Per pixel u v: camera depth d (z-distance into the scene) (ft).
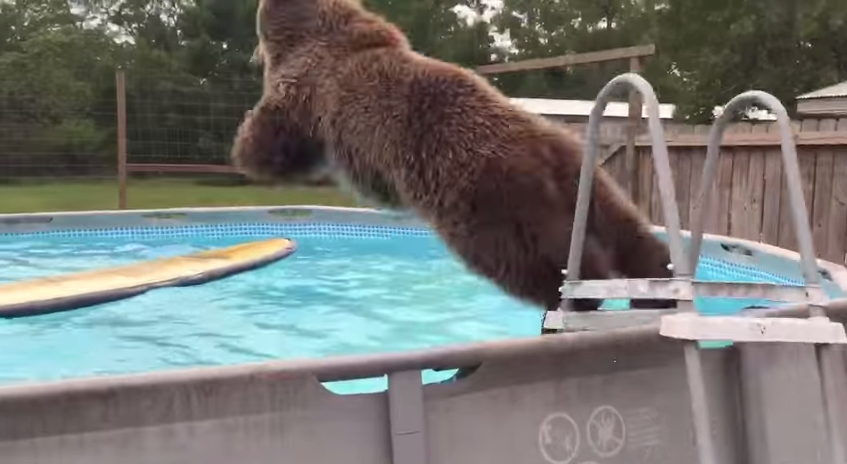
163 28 86.94
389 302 20.75
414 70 11.50
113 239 31.89
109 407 5.89
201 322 18.33
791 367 8.33
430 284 23.13
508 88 86.12
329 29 12.27
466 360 6.98
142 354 15.60
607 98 8.29
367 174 11.70
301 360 6.52
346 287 22.68
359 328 17.99
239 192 56.80
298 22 12.39
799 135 21.75
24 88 63.10
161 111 57.16
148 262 24.82
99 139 58.59
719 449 8.16
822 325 6.54
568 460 7.53
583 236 8.87
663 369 7.91
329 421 6.59
